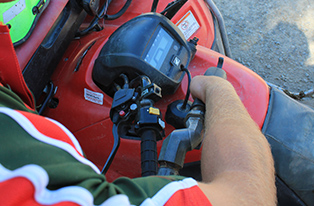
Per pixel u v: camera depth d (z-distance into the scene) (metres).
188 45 1.31
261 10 2.88
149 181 0.42
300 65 2.59
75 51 1.45
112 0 1.71
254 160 0.55
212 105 0.73
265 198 0.49
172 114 1.17
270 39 2.72
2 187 0.26
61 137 0.36
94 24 1.51
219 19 1.86
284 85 2.49
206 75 0.97
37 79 1.22
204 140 0.66
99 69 1.18
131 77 1.14
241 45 2.70
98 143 1.33
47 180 0.28
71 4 1.33
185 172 1.36
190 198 0.42
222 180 0.50
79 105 1.33
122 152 1.30
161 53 1.16
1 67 0.53
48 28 1.21
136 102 0.90
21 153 0.30
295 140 1.19
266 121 1.22
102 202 0.33
